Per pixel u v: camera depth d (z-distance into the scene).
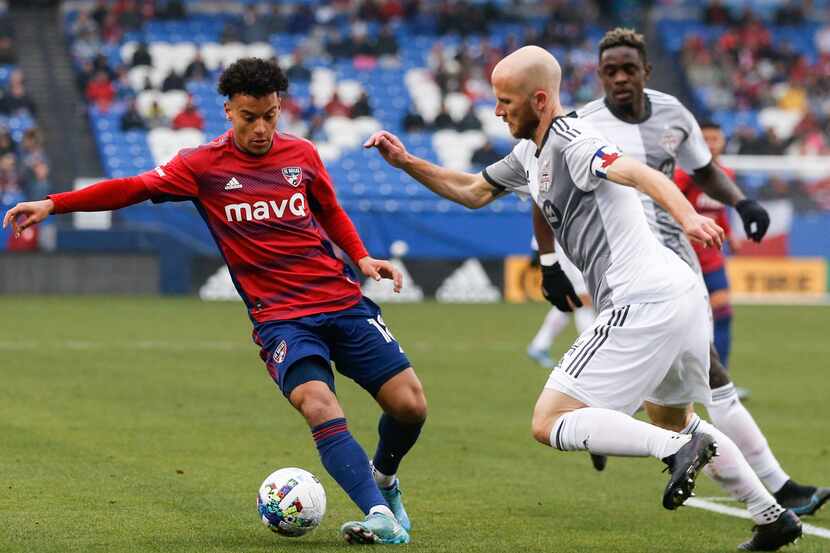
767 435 36.28
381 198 104.44
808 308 89.19
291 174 21.69
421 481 28.12
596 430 20.09
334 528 22.62
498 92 21.05
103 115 105.94
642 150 27.17
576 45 124.06
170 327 65.69
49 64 111.38
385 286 91.75
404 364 21.72
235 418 36.66
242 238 21.58
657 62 126.38
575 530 23.14
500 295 93.25
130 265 89.12
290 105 111.25
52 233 88.06
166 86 109.38
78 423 34.97
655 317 20.56
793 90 124.19
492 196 23.55
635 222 20.88
